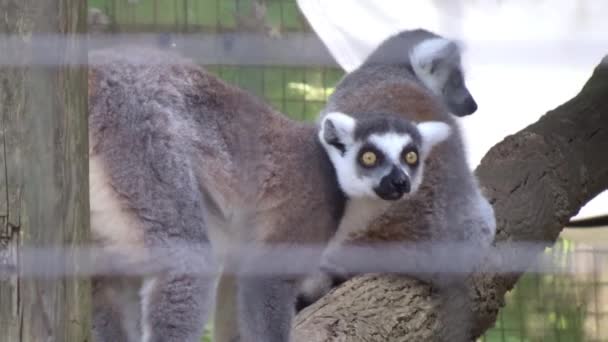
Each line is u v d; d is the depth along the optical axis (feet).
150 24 35.14
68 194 17.13
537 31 38.34
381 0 41.88
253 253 26.48
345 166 27.89
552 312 46.80
